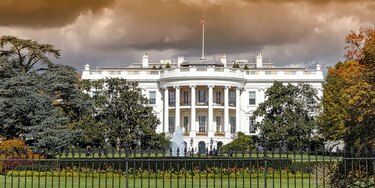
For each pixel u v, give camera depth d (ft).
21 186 81.25
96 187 81.00
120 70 326.44
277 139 216.95
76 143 146.10
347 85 118.21
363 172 66.13
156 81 316.60
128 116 213.46
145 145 212.84
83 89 225.56
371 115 85.81
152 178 93.61
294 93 228.02
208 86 297.94
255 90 316.81
